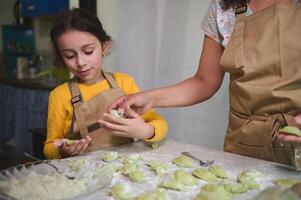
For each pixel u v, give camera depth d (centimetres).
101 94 98
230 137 85
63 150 80
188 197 57
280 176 65
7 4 315
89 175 62
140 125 81
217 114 165
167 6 166
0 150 259
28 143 257
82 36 92
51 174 62
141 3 171
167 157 77
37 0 261
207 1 156
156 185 61
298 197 51
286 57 74
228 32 84
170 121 177
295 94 73
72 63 96
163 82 175
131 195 57
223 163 73
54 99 101
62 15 99
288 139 62
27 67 293
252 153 80
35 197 52
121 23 177
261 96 75
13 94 261
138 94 90
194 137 174
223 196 54
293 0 77
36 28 297
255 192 58
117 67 182
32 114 251
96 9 179
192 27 163
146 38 174
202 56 93
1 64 312
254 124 78
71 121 98
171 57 171
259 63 76
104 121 80
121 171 68
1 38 319
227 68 81
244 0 81
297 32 74
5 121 272
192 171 68
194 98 93
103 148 87
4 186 54
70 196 53
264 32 76
